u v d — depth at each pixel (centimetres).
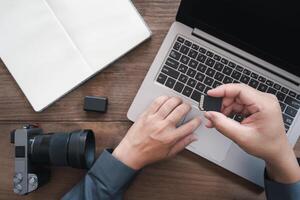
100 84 80
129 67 80
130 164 73
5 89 81
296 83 76
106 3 79
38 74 79
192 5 72
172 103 73
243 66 77
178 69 77
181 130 72
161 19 80
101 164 73
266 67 76
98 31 79
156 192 78
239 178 77
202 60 77
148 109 75
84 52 78
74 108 80
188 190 77
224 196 77
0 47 79
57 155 73
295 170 69
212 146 76
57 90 78
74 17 79
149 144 73
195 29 77
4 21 80
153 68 77
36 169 76
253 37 73
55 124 80
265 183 72
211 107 72
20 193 73
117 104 80
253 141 67
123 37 78
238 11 70
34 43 79
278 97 76
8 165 80
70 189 79
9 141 81
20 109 81
